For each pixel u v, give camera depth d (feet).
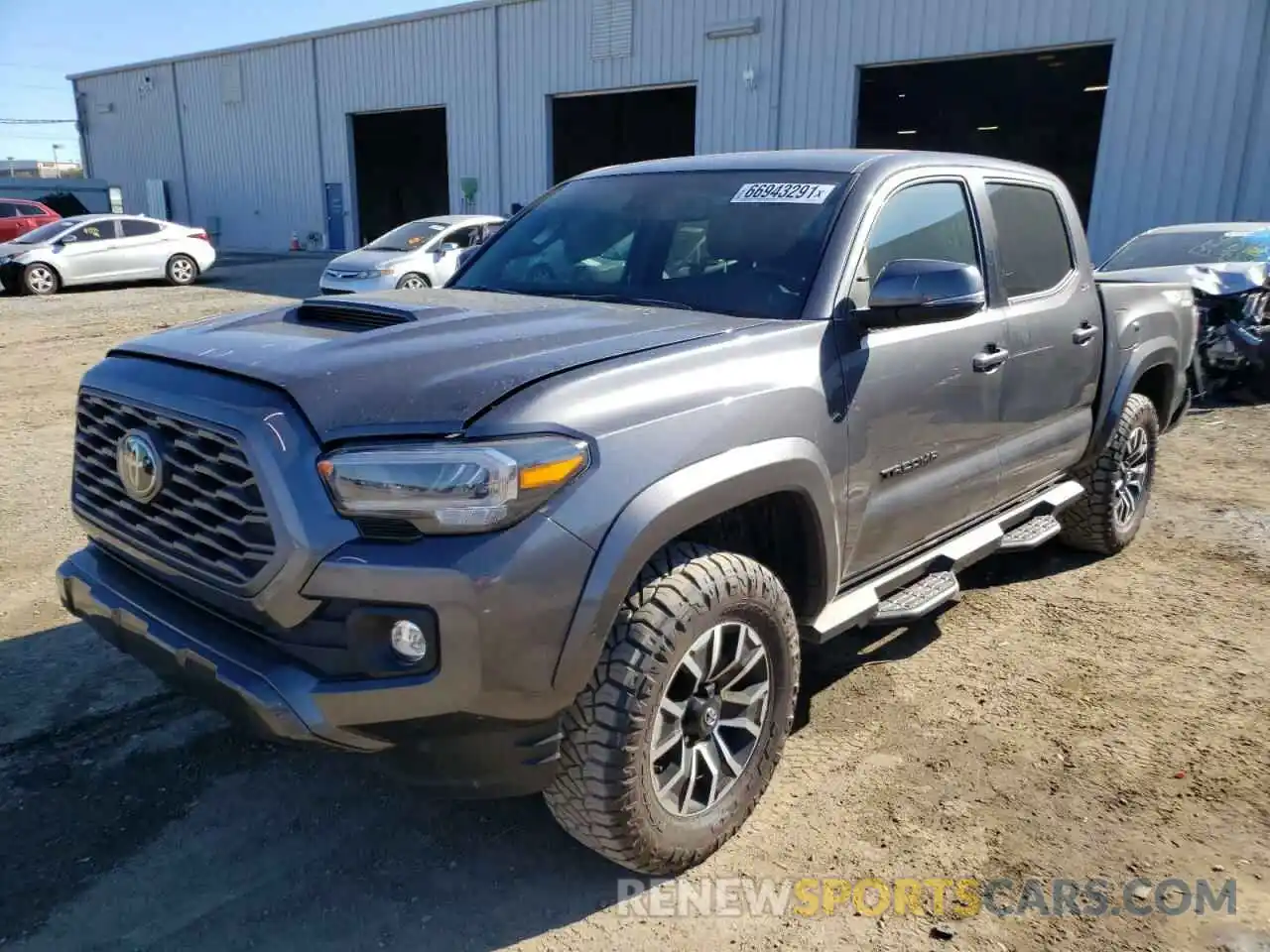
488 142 86.12
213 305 55.83
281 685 7.34
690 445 8.18
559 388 7.73
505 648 7.16
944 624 14.64
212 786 10.34
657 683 8.07
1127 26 51.67
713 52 68.85
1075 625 14.61
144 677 12.59
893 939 8.27
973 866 9.17
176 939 8.17
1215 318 29.63
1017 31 55.42
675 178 12.75
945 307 9.55
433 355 8.20
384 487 7.05
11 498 19.89
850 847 9.43
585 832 8.39
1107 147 53.21
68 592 9.50
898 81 82.48
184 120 116.78
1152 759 11.00
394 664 7.24
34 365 36.27
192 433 7.92
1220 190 50.03
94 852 9.26
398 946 8.14
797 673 9.69
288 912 8.51
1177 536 18.69
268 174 109.09
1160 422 18.40
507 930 8.34
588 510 7.47
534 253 12.76
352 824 9.76
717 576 8.48
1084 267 15.17
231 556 7.67
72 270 63.21
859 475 10.18
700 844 8.91
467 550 7.06
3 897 8.61
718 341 9.02
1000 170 13.65
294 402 7.58
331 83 98.84
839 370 9.87
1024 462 13.70
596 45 75.97
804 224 10.89
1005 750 11.14
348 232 103.19
